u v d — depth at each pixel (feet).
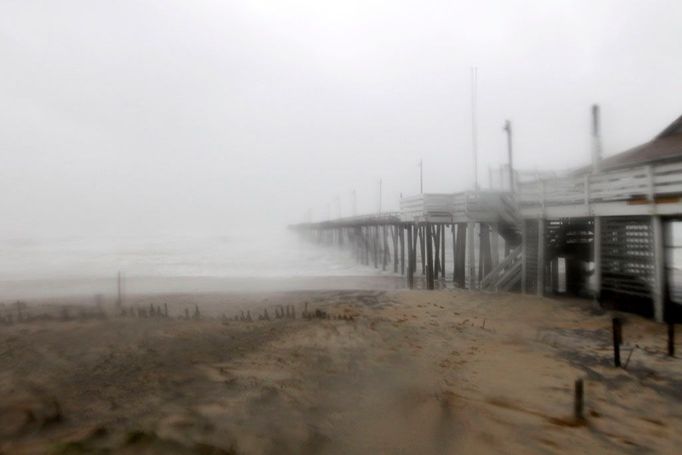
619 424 22.50
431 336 40.73
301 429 20.57
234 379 27.99
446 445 19.63
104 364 31.01
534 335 40.83
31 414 21.66
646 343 36.96
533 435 20.94
